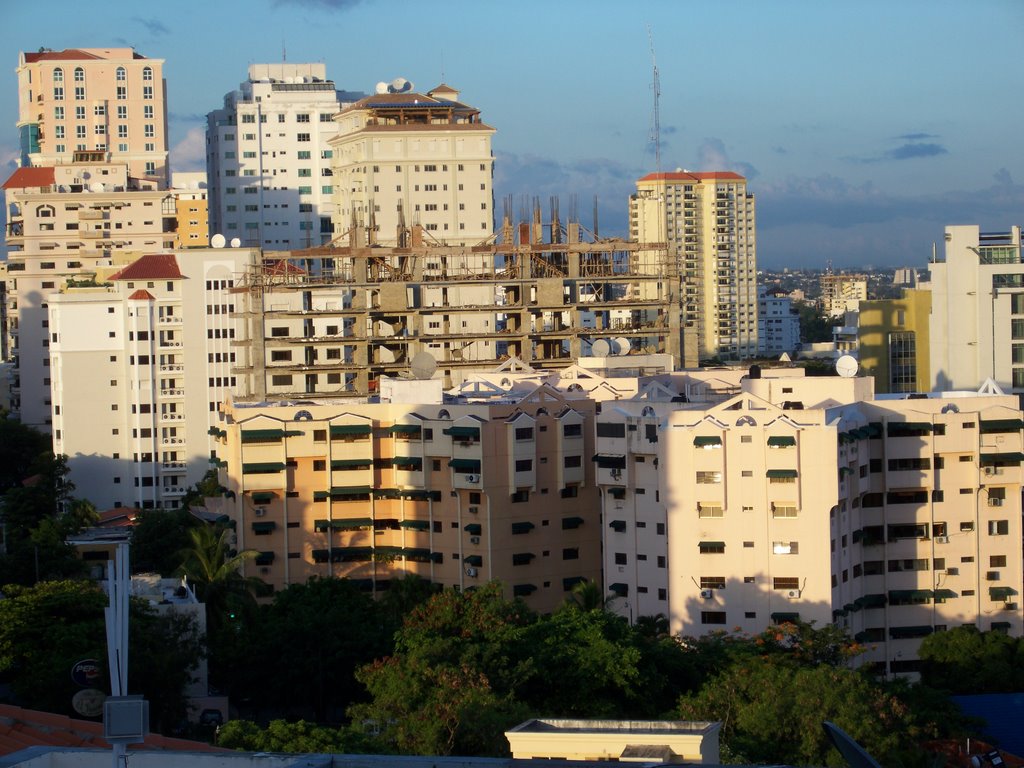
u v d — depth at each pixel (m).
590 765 58.72
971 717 166.88
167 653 153.75
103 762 66.38
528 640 156.50
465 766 58.94
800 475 185.50
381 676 144.12
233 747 121.00
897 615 198.38
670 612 190.25
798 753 132.00
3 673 151.38
